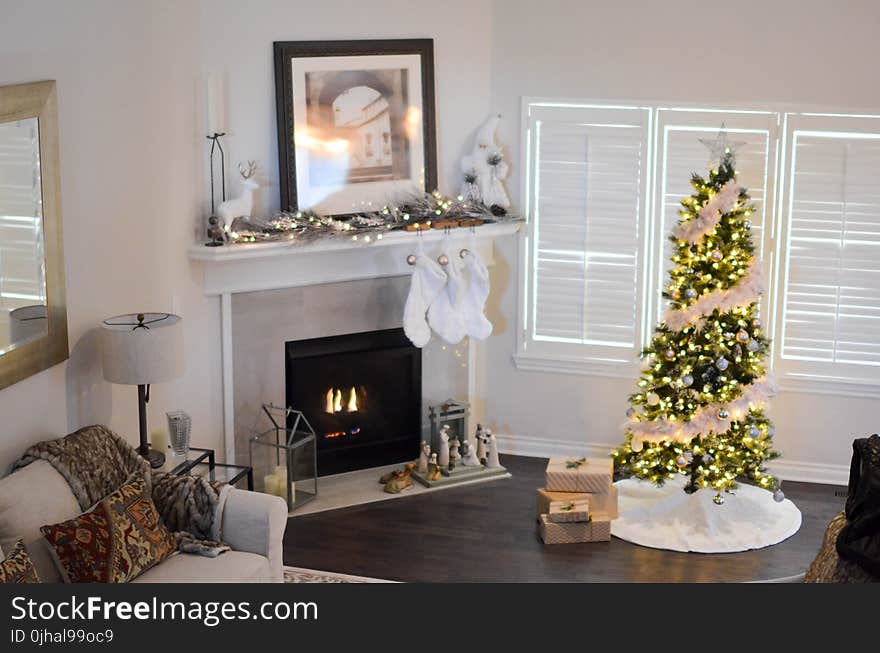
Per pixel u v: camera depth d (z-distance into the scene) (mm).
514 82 6996
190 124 6148
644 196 6934
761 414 6223
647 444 6250
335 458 6969
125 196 5586
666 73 6770
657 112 6820
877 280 6703
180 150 6066
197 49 6176
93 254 5359
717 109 6727
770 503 6488
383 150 6734
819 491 6789
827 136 6629
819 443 6934
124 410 5719
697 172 6820
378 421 7074
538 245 7156
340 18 6566
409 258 6699
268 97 6434
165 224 5957
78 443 4855
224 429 6590
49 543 4336
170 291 6043
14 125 4676
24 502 4465
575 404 7281
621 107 6871
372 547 6008
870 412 6832
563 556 5887
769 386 6082
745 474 6180
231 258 6215
